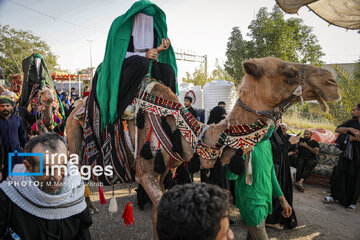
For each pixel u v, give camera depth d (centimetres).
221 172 266
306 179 671
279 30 1677
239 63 1830
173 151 255
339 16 312
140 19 298
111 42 282
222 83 1137
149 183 260
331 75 234
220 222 98
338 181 522
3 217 162
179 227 95
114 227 405
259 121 240
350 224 441
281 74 235
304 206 521
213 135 251
